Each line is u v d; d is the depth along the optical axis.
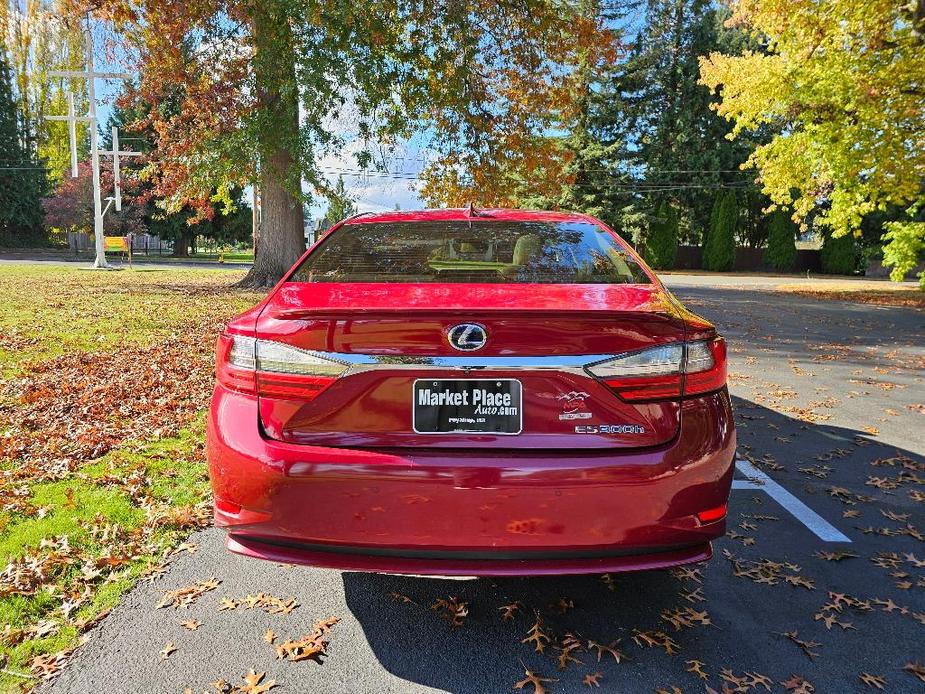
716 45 43.09
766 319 13.29
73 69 22.78
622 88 44.62
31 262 29.02
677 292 21.70
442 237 2.79
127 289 14.91
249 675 2.03
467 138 15.07
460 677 2.04
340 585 2.62
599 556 1.97
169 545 2.94
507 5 14.08
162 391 5.68
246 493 1.98
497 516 1.90
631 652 2.19
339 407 1.98
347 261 2.55
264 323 2.06
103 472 3.80
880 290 23.41
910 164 16.30
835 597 2.56
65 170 45.97
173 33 14.11
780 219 42.19
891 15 15.35
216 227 50.03
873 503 3.56
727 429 2.08
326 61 12.75
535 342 1.95
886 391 6.48
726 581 2.69
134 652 2.15
